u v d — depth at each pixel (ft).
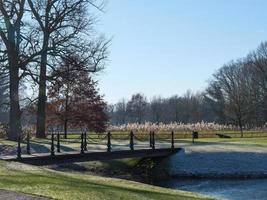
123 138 178.29
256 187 95.30
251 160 116.88
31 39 143.43
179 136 197.77
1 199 41.88
